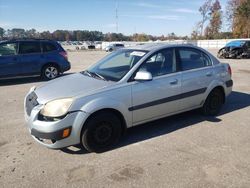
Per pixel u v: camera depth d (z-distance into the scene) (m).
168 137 4.82
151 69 4.83
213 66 5.81
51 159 4.07
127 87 4.45
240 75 12.06
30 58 10.80
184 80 5.19
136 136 4.88
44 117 3.95
